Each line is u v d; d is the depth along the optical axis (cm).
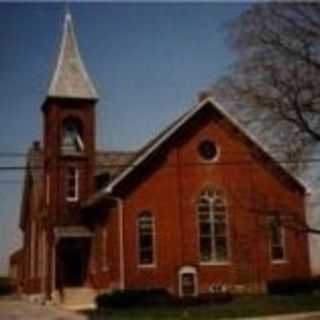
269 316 3091
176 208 4216
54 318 3409
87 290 4403
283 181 4350
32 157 5697
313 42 2831
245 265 4219
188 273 4147
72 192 4722
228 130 4312
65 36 4978
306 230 3166
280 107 2866
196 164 4288
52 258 4597
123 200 4131
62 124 4772
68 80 4844
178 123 4284
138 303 3803
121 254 4062
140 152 4681
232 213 4222
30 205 5872
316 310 3291
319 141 2875
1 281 7688
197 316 3152
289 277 4288
